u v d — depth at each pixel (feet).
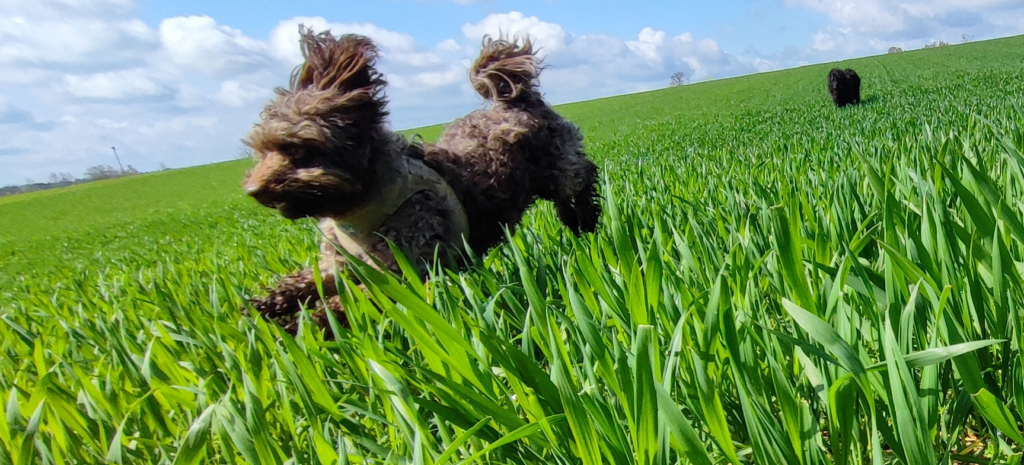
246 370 2.32
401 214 3.86
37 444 1.94
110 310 4.34
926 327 1.81
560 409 1.59
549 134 5.11
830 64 57.62
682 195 5.29
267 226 13.05
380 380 2.09
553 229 4.84
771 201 3.53
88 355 3.36
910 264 1.71
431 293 2.69
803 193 3.83
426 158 4.27
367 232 3.83
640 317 1.89
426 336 1.74
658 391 1.30
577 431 1.37
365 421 2.15
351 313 2.43
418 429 1.54
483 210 4.49
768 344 1.76
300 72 3.91
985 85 21.12
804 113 21.49
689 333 1.81
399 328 2.65
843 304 1.77
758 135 15.65
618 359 1.44
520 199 4.77
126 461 2.01
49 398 2.20
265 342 2.48
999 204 1.84
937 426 1.62
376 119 3.82
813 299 1.82
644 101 48.98
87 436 2.18
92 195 42.47
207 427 1.56
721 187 5.11
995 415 1.34
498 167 4.56
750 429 1.38
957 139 4.71
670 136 20.83
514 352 1.60
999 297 1.64
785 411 1.39
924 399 1.43
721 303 1.69
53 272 12.92
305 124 3.56
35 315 4.55
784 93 35.35
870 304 1.83
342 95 3.70
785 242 1.75
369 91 3.77
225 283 4.27
